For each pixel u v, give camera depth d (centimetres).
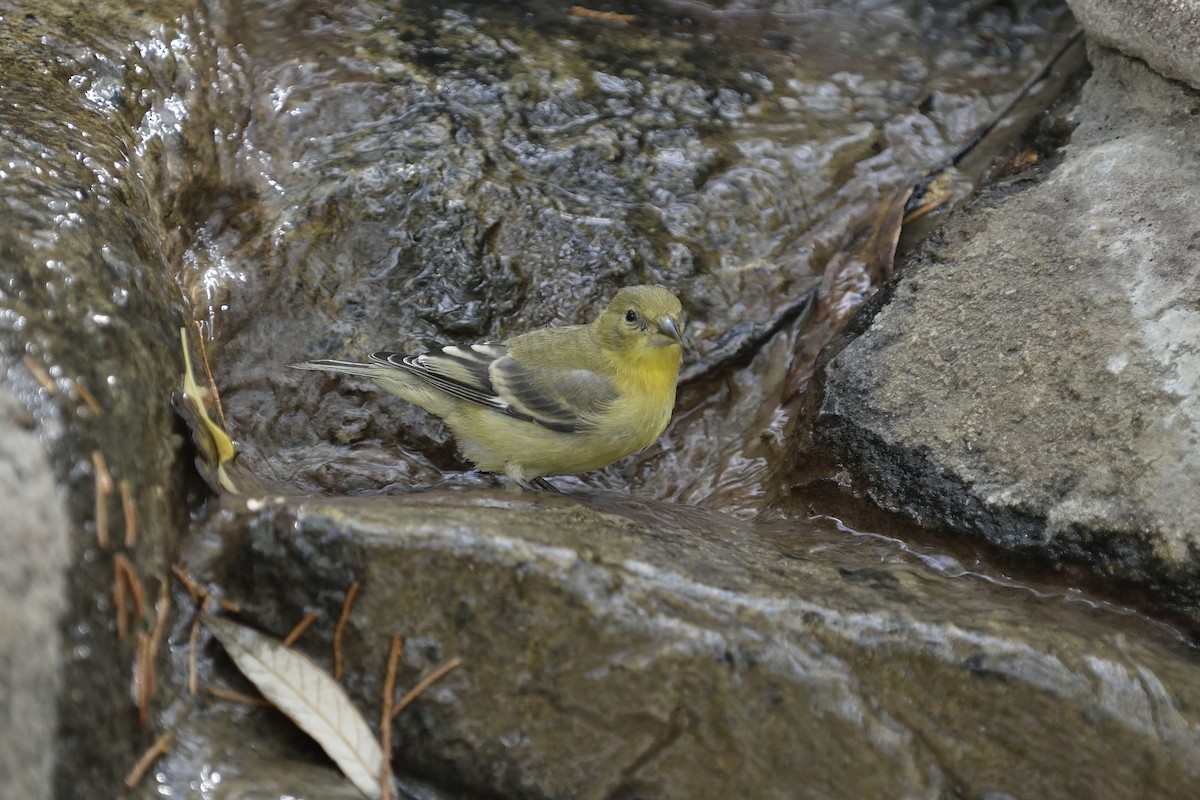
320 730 713
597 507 909
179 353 837
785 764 714
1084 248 974
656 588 724
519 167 1217
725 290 1192
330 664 737
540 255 1162
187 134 1125
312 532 733
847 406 991
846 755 714
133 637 682
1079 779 722
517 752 725
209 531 761
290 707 715
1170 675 744
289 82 1227
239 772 688
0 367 674
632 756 720
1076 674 720
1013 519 888
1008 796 724
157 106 1114
